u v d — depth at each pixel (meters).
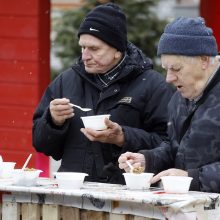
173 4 33.16
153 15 25.75
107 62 9.71
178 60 8.28
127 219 7.64
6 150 15.97
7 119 15.97
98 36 9.59
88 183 8.91
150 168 8.88
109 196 7.50
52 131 9.63
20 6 15.77
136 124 9.95
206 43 8.29
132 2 25.50
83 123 9.57
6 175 9.05
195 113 8.47
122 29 9.78
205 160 8.34
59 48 26.89
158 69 24.64
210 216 7.47
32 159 15.76
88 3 26.69
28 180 8.44
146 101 9.96
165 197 7.37
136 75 9.99
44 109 10.12
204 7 15.69
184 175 8.20
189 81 8.34
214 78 8.40
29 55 15.81
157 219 7.40
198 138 8.36
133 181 8.22
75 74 10.11
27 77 15.84
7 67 15.93
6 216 8.36
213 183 8.05
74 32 26.64
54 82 10.23
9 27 15.86
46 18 15.84
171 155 9.01
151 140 9.74
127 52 10.13
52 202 8.05
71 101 9.94
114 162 9.73
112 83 9.85
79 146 9.80
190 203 7.22
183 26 8.30
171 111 8.99
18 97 15.89
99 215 7.82
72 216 7.98
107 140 9.43
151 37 25.45
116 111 9.86
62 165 9.90
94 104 9.89
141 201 7.32
